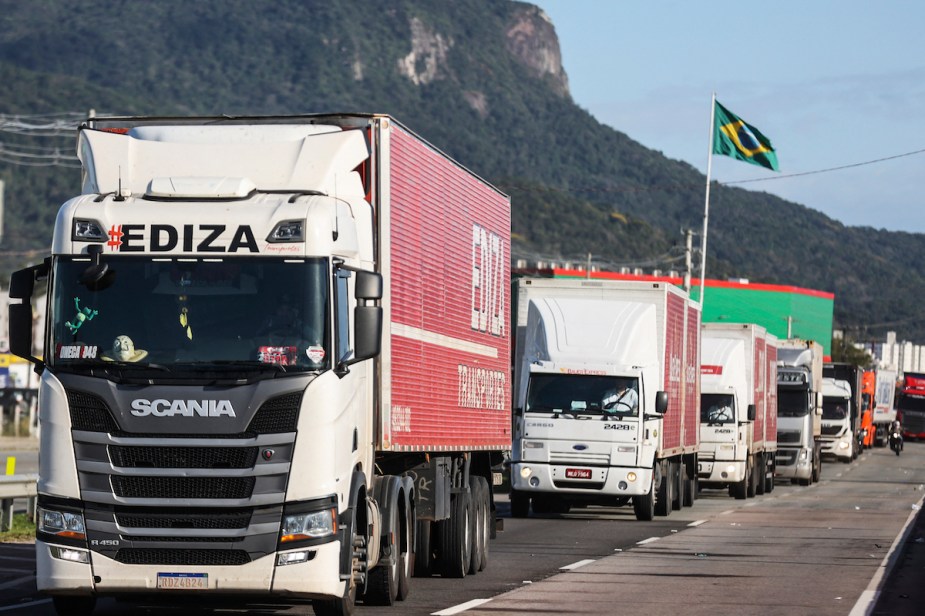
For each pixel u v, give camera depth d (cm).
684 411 9062
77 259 3297
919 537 7012
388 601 3925
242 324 3253
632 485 7812
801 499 10925
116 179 3509
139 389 3216
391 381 3856
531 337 8088
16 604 3919
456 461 4853
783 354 13525
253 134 3691
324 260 3300
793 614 3978
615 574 4969
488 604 4022
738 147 14625
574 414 7862
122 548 3219
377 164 3806
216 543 3206
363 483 3572
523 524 7688
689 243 19450
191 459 3206
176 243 3288
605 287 8188
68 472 3231
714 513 8950
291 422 3216
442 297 4481
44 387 3256
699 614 3919
